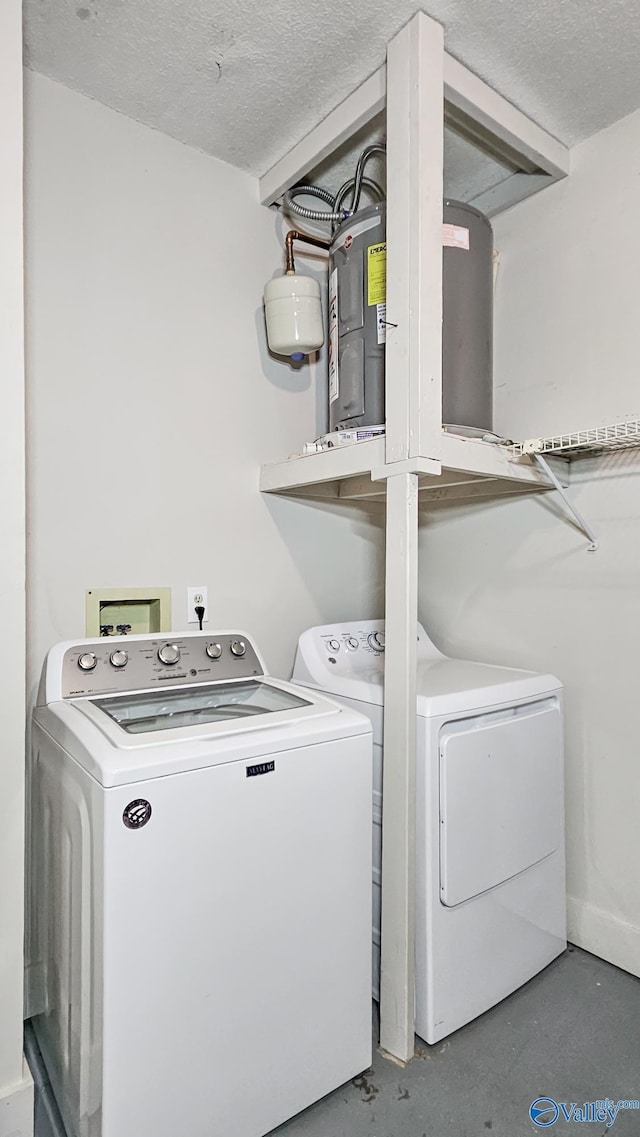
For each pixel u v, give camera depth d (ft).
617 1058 4.73
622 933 5.81
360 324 5.79
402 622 4.78
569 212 6.32
